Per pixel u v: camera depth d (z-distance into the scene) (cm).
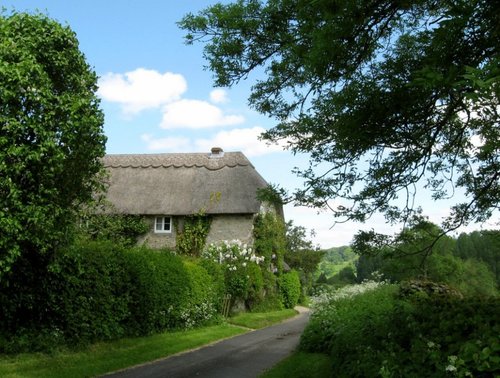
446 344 541
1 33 771
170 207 2616
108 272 1220
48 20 820
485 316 592
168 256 1619
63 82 851
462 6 388
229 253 2312
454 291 1212
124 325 1309
